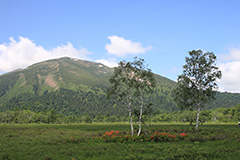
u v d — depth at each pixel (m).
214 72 46.34
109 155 22.50
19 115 145.88
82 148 25.97
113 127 68.44
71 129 62.69
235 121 130.25
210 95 47.91
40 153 23.64
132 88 38.31
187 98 47.78
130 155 21.39
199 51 47.31
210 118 143.38
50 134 45.41
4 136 41.34
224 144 27.67
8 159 21.08
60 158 21.38
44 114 168.25
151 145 27.39
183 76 47.72
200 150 23.19
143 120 37.47
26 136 42.12
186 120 135.12
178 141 31.73
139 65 38.12
